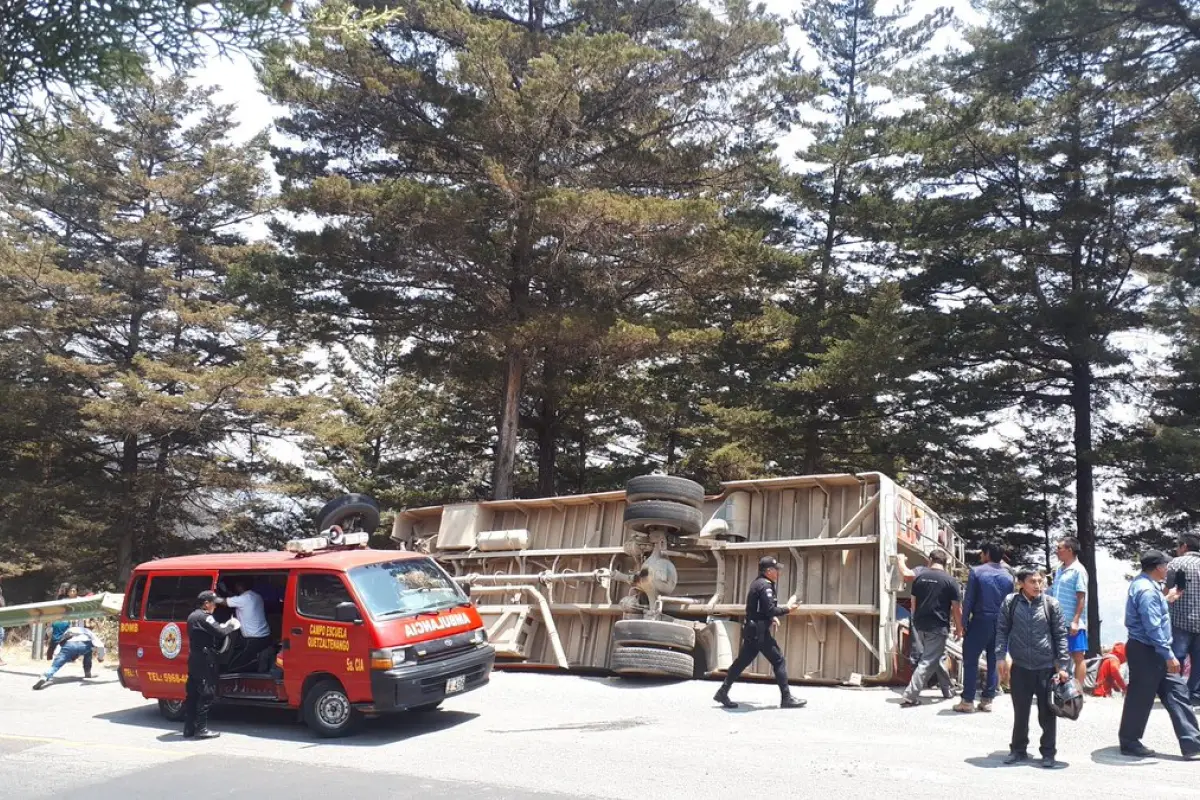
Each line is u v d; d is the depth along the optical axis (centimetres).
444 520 1811
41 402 3019
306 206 2155
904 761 886
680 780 832
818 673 1409
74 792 873
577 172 2370
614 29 2488
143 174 3300
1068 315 2684
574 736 1041
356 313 2389
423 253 2244
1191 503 2839
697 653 1491
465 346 2500
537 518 1770
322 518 1468
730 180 2519
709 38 2295
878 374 2494
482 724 1147
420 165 2464
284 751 1041
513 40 2259
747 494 1541
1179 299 2530
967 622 1120
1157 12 2425
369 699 1084
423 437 3447
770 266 2744
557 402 2664
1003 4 2862
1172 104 2686
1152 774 821
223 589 1228
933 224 2856
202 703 1131
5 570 3042
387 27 2305
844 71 3203
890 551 1361
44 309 3103
